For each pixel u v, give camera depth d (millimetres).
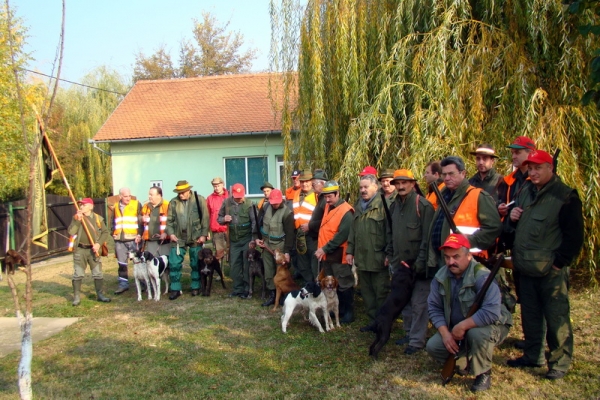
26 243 3205
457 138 6496
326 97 8172
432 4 7113
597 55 3646
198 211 7980
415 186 5230
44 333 6160
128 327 6242
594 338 4934
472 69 6738
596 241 6352
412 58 7238
